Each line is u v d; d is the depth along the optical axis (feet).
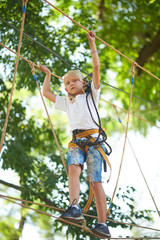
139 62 39.91
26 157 28.48
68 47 32.22
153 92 41.01
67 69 30.96
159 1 38.45
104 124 38.68
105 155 12.75
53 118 39.45
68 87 13.24
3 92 30.48
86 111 12.88
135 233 28.22
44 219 31.22
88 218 26.17
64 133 36.52
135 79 40.81
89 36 13.17
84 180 28.35
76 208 11.61
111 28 38.78
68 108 13.37
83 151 12.69
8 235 30.76
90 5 38.37
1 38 30.40
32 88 30.12
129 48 39.55
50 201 27.71
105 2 38.47
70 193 11.91
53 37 31.86
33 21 31.48
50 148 30.89
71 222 11.60
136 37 39.32
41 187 27.61
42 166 29.12
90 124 12.82
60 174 29.04
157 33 39.06
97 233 12.09
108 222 26.73
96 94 13.06
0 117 29.86
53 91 31.07
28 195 27.63
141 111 40.34
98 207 12.39
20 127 29.78
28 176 27.76
